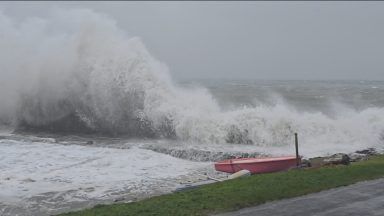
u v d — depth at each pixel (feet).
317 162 54.39
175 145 70.95
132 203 37.45
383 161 52.49
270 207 34.22
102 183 49.01
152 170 55.42
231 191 38.52
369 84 299.99
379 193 37.58
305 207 33.94
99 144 72.49
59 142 74.43
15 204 41.60
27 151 65.87
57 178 50.98
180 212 33.60
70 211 39.24
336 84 300.20
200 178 51.13
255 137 72.90
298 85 268.00
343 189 39.01
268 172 53.93
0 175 51.72
